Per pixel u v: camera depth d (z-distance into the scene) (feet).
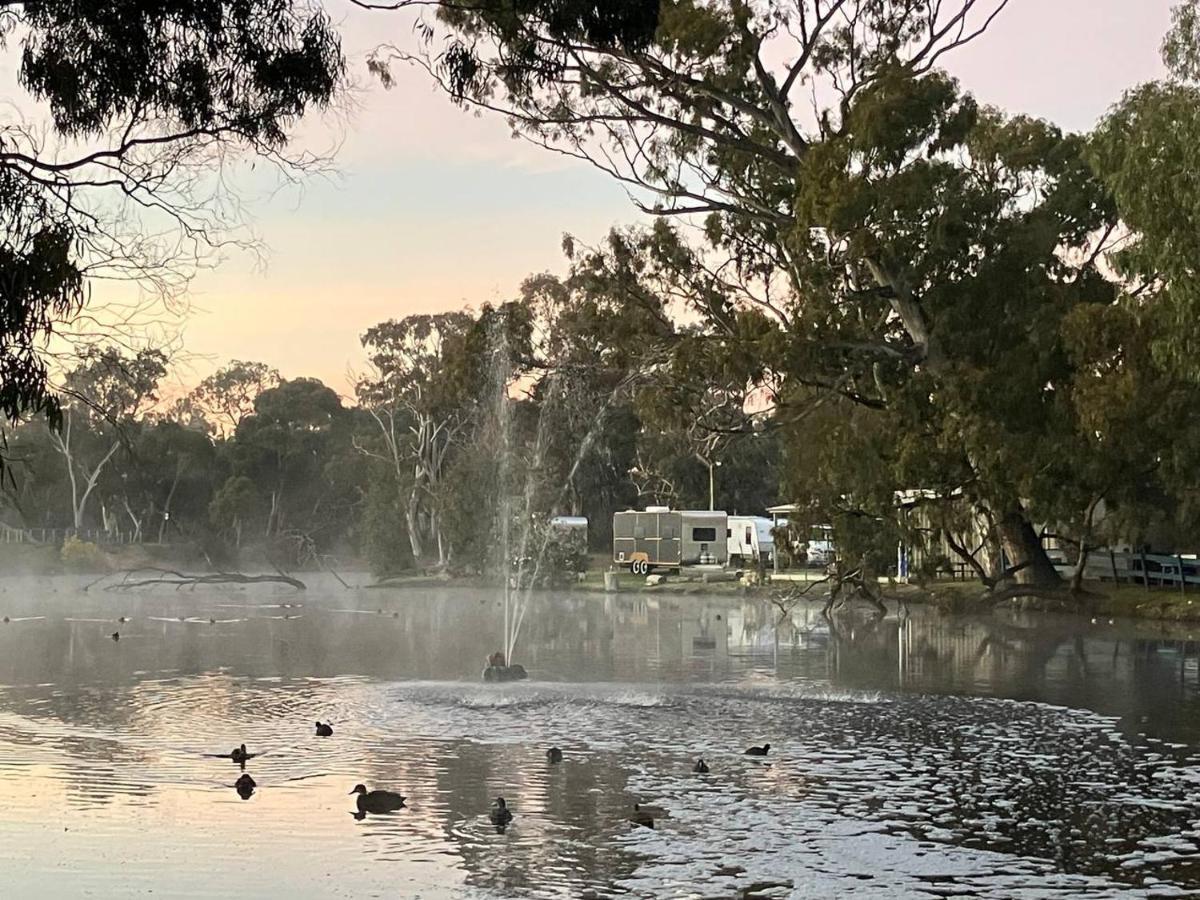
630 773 44.06
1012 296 128.06
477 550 227.81
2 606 165.58
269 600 182.39
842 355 135.54
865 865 31.96
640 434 298.56
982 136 135.03
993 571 153.99
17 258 38.45
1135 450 116.26
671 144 149.38
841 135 126.82
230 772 44.34
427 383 260.21
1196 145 92.89
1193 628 113.29
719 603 168.55
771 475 327.47
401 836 35.01
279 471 361.10
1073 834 35.19
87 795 40.40
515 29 83.56
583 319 159.43
